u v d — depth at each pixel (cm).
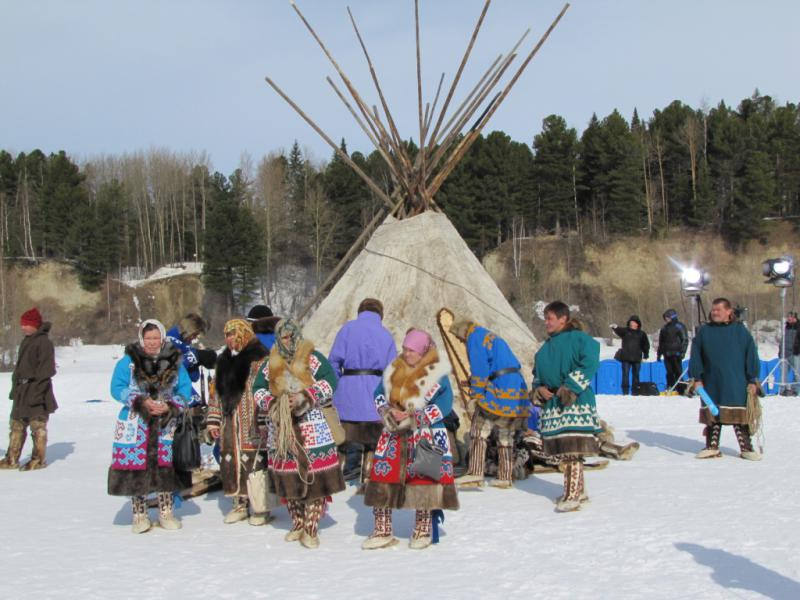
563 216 7362
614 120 7769
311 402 594
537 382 704
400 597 461
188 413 653
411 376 571
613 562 523
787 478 809
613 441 995
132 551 583
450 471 582
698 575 491
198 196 8762
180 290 6531
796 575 488
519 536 598
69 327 6106
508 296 6100
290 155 8406
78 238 6625
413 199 1102
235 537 629
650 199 7319
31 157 9225
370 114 1116
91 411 1681
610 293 6191
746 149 7338
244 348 689
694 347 966
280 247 7100
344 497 786
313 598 462
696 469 873
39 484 870
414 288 1016
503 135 7362
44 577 515
